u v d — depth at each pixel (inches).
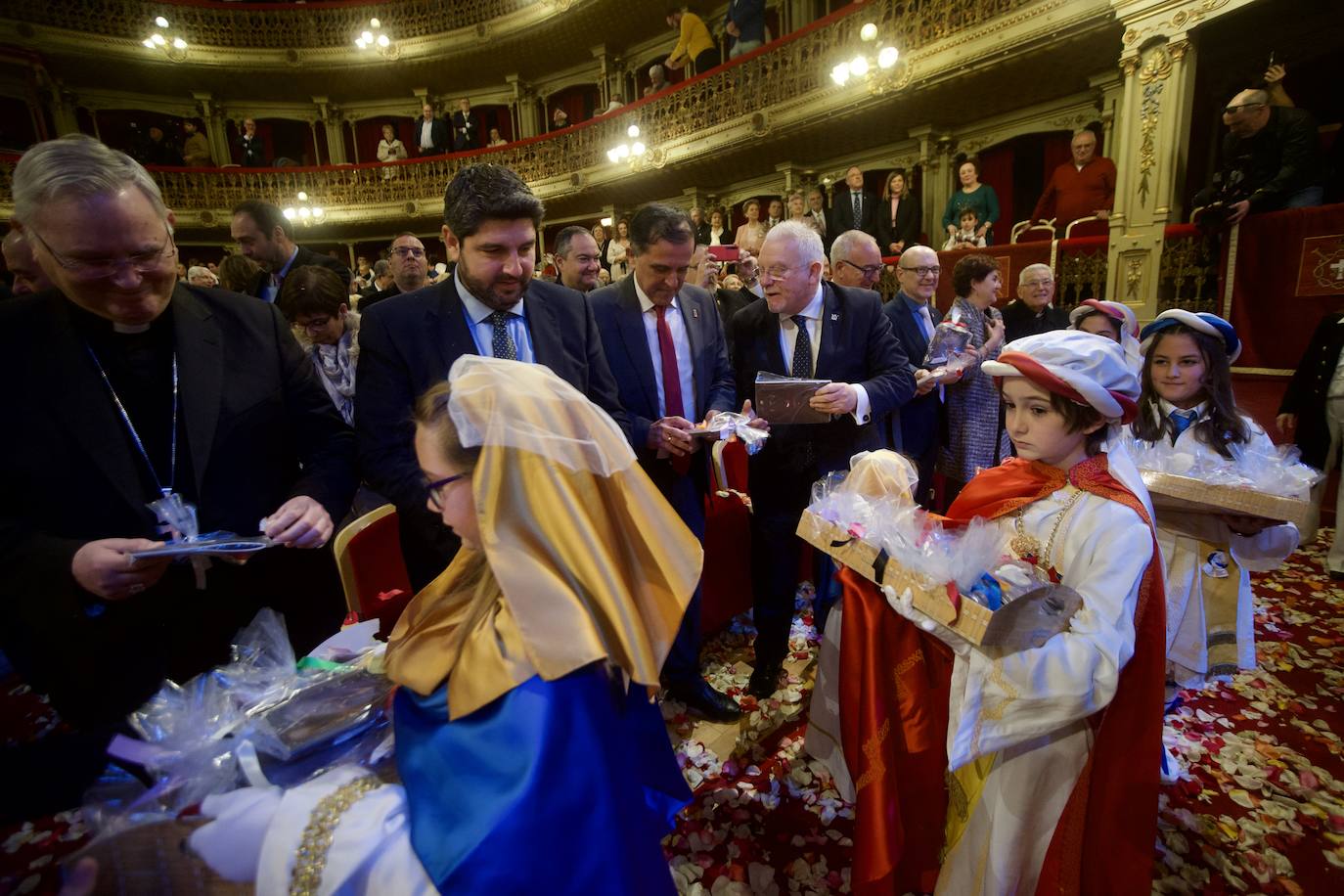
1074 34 258.2
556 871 26.7
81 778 32.2
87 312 50.9
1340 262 158.2
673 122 446.6
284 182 589.3
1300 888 62.9
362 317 69.9
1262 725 87.6
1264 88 180.1
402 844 28.5
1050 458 53.1
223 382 55.6
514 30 573.0
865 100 336.5
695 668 93.7
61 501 49.2
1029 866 50.3
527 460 31.0
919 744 58.3
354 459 65.7
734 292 138.3
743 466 130.0
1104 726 49.4
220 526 54.6
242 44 605.9
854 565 56.1
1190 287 204.8
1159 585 49.4
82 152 42.8
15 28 537.0
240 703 38.3
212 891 30.3
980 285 132.0
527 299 73.3
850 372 94.7
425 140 595.5
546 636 29.3
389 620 72.9
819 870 67.1
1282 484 66.4
